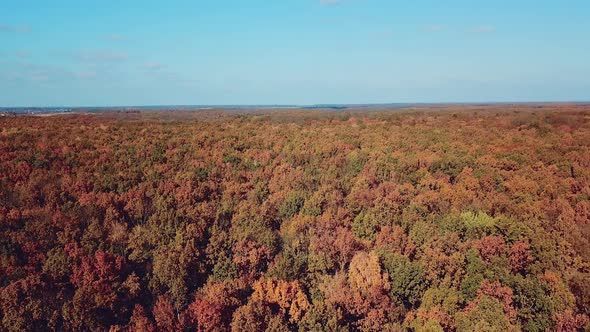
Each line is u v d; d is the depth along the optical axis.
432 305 48.25
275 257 57.41
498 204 68.25
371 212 65.38
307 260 56.72
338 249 56.91
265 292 50.16
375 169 87.94
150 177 78.25
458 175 83.50
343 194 78.50
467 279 49.88
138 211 65.19
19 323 44.12
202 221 62.06
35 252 53.12
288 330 45.69
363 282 51.03
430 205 69.19
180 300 51.06
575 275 50.19
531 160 90.62
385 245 57.84
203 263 56.34
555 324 45.03
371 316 46.84
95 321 47.31
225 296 49.22
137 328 45.56
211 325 46.12
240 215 65.94
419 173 84.94
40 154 82.44
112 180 73.31
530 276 50.91
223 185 80.25
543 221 60.53
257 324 45.06
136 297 51.56
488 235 58.75
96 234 56.88
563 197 71.12
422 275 51.22
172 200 68.25
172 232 59.16
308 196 73.19
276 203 72.94
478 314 43.94
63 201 65.56
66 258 51.84
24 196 64.56
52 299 48.22
